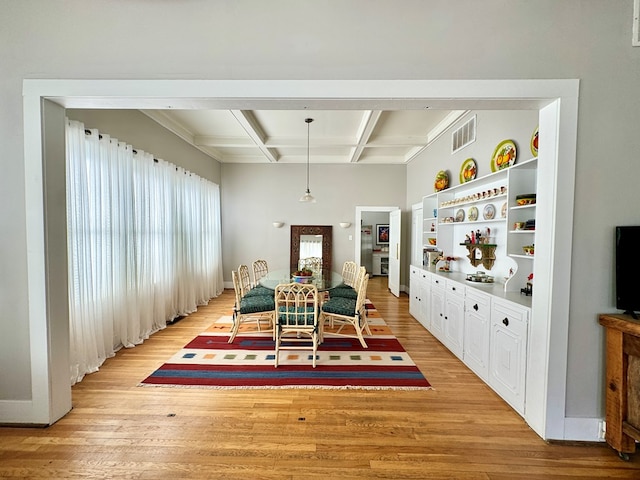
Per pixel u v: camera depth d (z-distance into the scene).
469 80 1.91
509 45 1.90
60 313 2.11
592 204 1.90
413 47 1.92
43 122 1.98
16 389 2.04
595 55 1.89
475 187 3.71
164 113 4.19
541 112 2.04
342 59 1.93
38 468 1.68
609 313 1.91
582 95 1.89
